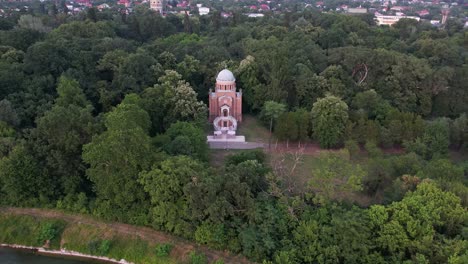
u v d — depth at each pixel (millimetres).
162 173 72562
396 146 110750
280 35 177000
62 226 78062
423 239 64188
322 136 105938
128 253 74000
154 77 125125
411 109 127062
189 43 159000
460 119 109875
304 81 123875
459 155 110125
